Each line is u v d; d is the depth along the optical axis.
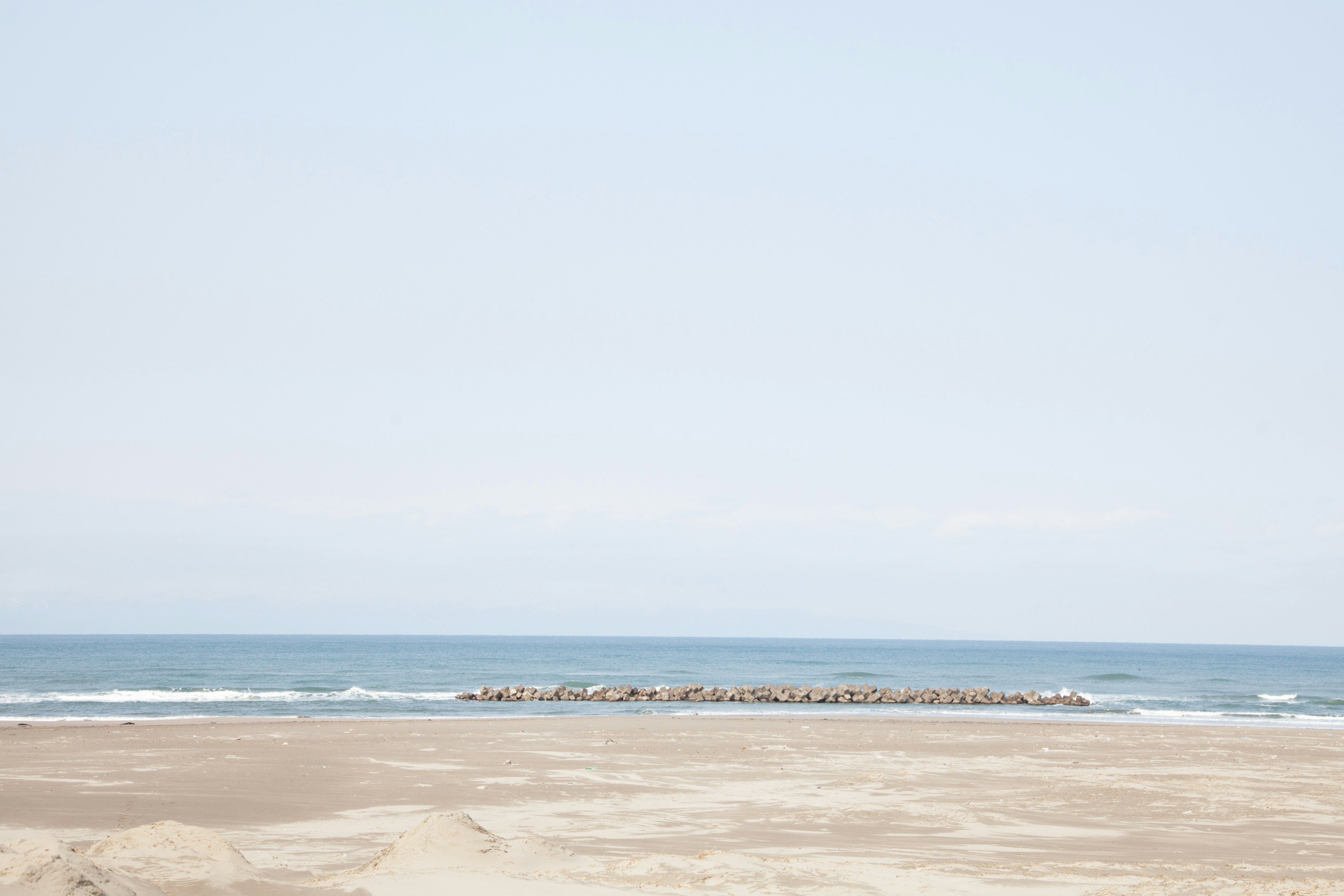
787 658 154.25
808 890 11.66
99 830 16.27
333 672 87.38
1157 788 22.45
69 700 52.06
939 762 27.05
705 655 166.75
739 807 19.39
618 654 166.38
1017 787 22.50
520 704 55.47
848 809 19.22
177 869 10.97
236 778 22.11
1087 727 39.75
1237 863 14.58
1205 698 68.00
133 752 26.20
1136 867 13.93
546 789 21.36
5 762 24.00
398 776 22.86
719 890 11.54
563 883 11.37
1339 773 25.75
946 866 13.73
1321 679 103.25
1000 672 108.25
